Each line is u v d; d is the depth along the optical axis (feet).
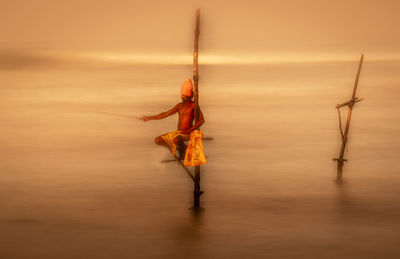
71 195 39.32
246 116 76.64
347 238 31.45
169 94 102.01
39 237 31.35
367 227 33.17
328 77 139.54
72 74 143.74
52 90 109.19
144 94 102.32
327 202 38.06
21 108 83.87
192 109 37.65
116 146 55.98
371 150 54.60
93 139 59.67
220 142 58.29
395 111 81.61
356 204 37.60
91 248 29.89
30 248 29.81
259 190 40.91
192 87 37.73
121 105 87.92
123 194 39.65
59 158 50.49
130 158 50.70
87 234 31.89
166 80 127.34
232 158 50.93
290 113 79.71
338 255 29.12
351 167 47.78
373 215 35.35
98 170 46.32
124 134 62.69
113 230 32.53
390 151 54.13
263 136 61.77
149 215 35.29
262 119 74.18
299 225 33.47
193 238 31.37
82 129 65.72
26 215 35.01
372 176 44.91
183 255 29.04
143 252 29.43
